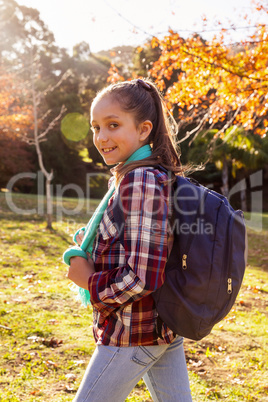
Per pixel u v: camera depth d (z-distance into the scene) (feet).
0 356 11.59
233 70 20.07
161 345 4.60
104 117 4.63
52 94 104.99
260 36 18.69
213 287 4.33
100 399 4.43
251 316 16.72
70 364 11.43
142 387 10.28
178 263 4.47
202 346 13.21
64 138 105.40
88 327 14.52
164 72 21.83
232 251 4.43
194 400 9.61
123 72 86.38
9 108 57.00
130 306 4.38
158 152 4.77
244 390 10.27
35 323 14.43
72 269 4.66
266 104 19.45
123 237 4.30
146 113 4.75
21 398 9.40
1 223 38.22
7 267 23.00
